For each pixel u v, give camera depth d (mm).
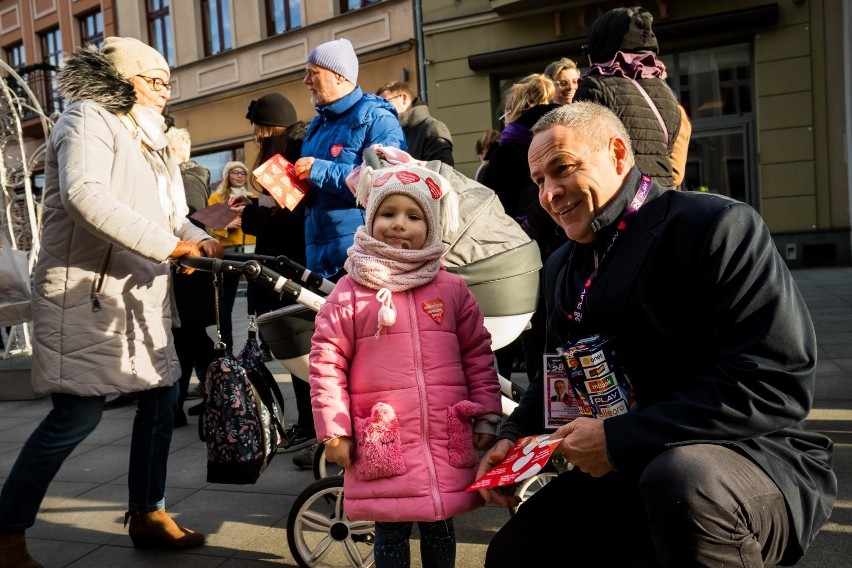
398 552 2061
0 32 21859
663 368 1669
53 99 19672
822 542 2352
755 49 10578
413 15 12695
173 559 2678
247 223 4164
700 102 11148
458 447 1881
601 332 1734
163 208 2846
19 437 4680
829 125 10297
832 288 8180
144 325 2615
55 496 3434
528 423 1930
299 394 3773
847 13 9891
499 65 11945
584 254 1868
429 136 4469
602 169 1701
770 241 1582
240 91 15359
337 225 3193
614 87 2828
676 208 1669
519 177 3482
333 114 3375
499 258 2463
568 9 11438
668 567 1479
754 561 1440
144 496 2734
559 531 1804
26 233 6699
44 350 2477
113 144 2531
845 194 10289
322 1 13961
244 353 2449
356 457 1894
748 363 1478
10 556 2506
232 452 2281
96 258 2502
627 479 1780
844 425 3449
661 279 1644
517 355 4441
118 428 4641
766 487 1470
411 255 1950
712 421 1471
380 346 1914
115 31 18328
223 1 15750
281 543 2758
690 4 10859
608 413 1669
